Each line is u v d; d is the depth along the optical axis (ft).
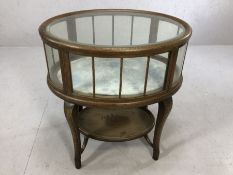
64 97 3.22
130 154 4.39
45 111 5.42
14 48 8.48
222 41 8.97
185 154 4.41
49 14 8.10
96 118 4.50
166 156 4.36
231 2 8.14
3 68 7.11
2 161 4.20
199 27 8.63
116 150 4.47
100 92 3.15
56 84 3.34
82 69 3.58
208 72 7.11
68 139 4.70
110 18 4.29
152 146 4.24
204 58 7.94
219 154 4.43
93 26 3.94
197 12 8.31
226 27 8.65
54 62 3.38
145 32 3.72
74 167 4.12
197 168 4.15
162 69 3.54
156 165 4.18
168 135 4.82
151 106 5.64
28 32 8.41
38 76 6.73
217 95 6.08
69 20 4.00
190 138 4.76
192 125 5.09
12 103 5.63
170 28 3.68
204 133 4.89
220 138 4.78
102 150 4.47
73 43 2.79
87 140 4.27
